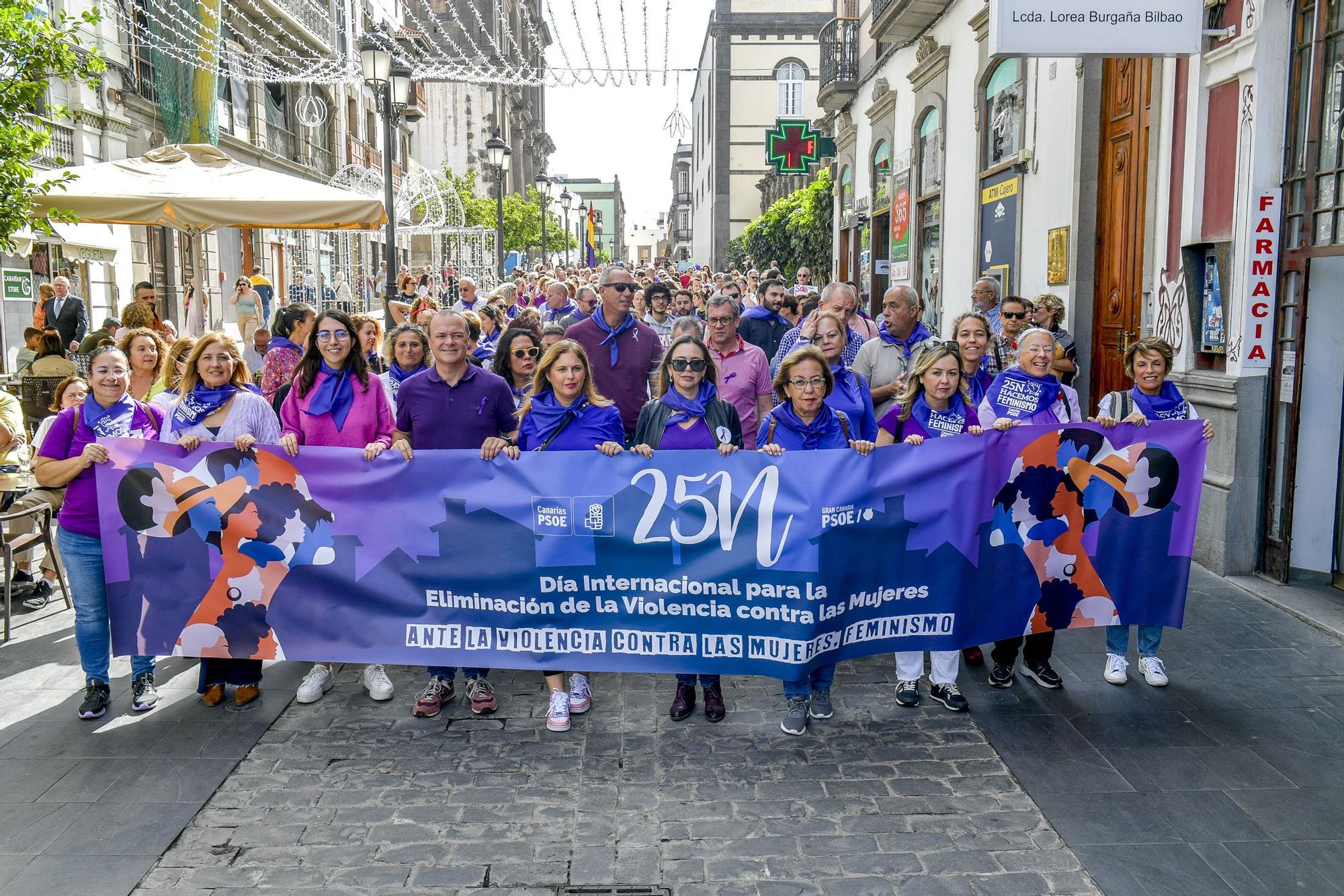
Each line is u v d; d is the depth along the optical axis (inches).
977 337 221.0
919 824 158.4
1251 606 251.6
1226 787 168.4
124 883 143.4
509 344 251.3
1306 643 228.7
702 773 175.8
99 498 195.6
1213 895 139.6
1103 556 202.1
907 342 249.4
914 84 620.7
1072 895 140.2
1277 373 264.1
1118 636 210.7
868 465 188.4
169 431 205.6
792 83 1939.0
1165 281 307.9
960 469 193.0
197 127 852.0
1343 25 242.4
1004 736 188.2
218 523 197.3
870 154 757.9
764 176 1841.8
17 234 538.9
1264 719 193.0
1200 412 287.1
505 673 225.8
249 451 196.4
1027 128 430.9
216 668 203.9
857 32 794.8
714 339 253.1
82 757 181.5
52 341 376.8
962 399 206.2
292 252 1207.6
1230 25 271.9
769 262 1317.7
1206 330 288.8
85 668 199.3
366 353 270.8
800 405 191.2
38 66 285.6
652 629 191.8
